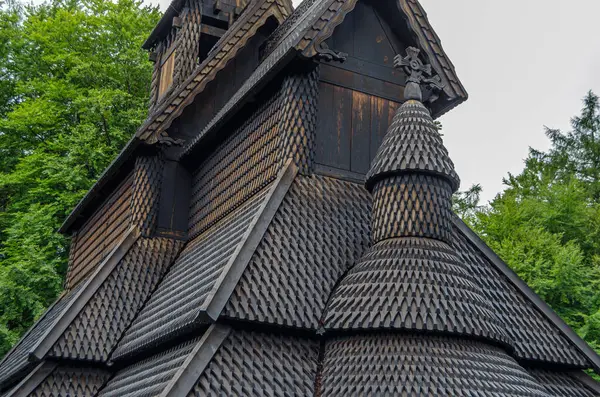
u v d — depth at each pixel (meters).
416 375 9.34
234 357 9.84
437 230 10.95
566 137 43.16
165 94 18.75
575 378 12.38
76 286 19.66
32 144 32.50
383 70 13.95
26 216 27.48
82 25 34.59
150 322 12.46
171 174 15.85
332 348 10.25
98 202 19.23
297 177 12.28
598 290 26.20
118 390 11.84
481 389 9.34
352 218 12.12
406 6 13.41
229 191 14.08
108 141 30.70
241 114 14.22
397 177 11.12
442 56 13.58
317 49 12.24
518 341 11.90
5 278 23.95
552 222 31.61
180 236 15.44
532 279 26.41
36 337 18.05
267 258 10.84
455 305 9.98
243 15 16.55
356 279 10.57
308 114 12.63
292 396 9.74
